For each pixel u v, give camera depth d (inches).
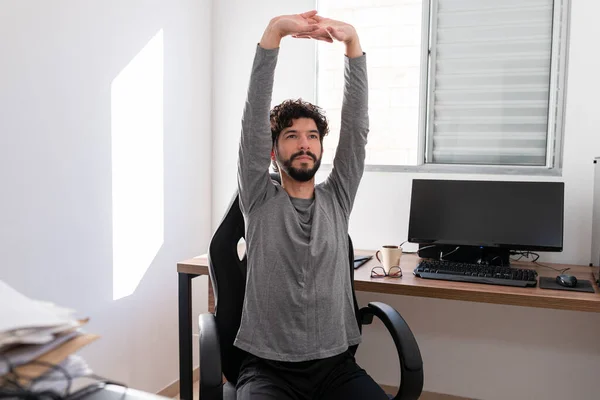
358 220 101.7
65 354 28.4
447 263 82.8
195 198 107.1
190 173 105.3
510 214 85.7
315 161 64.1
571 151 88.7
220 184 111.7
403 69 100.0
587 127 87.6
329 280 61.3
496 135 95.7
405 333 60.5
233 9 107.9
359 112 66.6
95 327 84.0
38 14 72.3
